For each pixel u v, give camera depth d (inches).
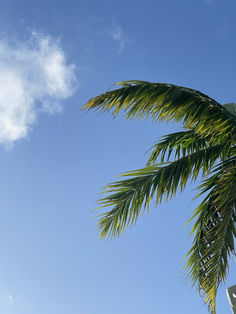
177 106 253.8
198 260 274.8
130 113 257.3
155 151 301.7
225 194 240.1
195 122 253.6
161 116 257.8
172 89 253.4
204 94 253.0
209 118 248.2
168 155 289.4
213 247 243.3
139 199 265.4
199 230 283.4
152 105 255.0
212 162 271.6
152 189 264.8
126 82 255.1
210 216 267.6
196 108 252.5
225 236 241.6
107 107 257.1
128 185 270.1
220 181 246.4
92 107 256.4
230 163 272.8
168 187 263.9
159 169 272.4
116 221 267.9
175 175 266.8
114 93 255.1
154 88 253.3
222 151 266.4
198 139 284.5
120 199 269.0
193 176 267.6
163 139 303.3
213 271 243.3
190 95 254.4
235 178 241.0
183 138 291.4
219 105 252.5
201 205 285.6
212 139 262.7
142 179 270.2
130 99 254.1
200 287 259.0
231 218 241.3
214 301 243.4
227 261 239.8
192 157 272.8
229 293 373.4
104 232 267.9
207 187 283.7
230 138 256.5
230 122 244.5
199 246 278.5
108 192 269.9
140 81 254.7
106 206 269.7
